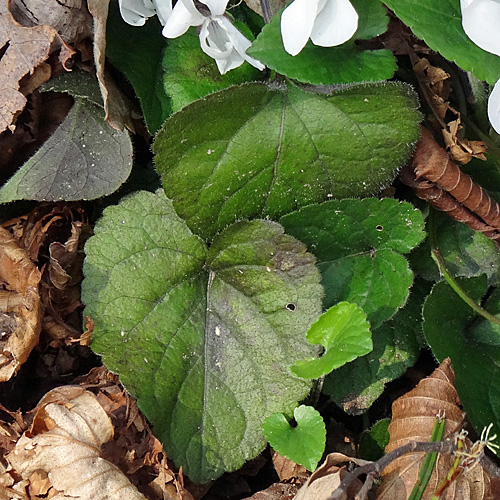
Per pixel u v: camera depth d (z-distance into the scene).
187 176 0.37
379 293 0.38
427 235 0.39
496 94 0.35
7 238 0.38
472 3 0.34
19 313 0.37
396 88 0.36
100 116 0.38
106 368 0.38
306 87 0.36
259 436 0.37
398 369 0.38
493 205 0.39
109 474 0.36
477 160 0.40
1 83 0.37
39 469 0.36
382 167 0.38
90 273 0.37
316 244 0.38
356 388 0.38
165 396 0.37
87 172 0.37
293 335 0.37
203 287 0.38
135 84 0.37
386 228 0.38
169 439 0.37
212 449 0.37
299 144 0.37
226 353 0.38
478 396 0.38
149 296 0.37
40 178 0.37
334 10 0.35
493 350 0.39
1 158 0.38
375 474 0.36
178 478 0.37
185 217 0.37
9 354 0.37
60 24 0.37
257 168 0.37
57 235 0.39
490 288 0.40
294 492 0.37
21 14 0.37
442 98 0.39
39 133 0.38
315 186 0.38
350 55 0.36
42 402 0.37
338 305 0.36
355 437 0.39
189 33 0.38
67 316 0.38
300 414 0.37
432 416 0.37
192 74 0.38
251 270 0.37
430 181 0.38
